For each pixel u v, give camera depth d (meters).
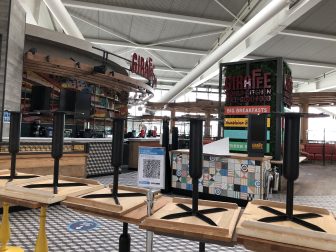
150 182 1.56
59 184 1.91
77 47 7.99
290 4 6.77
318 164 13.49
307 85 18.56
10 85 5.37
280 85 5.54
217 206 1.66
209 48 12.84
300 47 11.85
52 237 3.09
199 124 1.53
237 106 5.83
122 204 1.60
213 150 5.28
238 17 9.01
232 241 1.27
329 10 8.29
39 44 7.62
